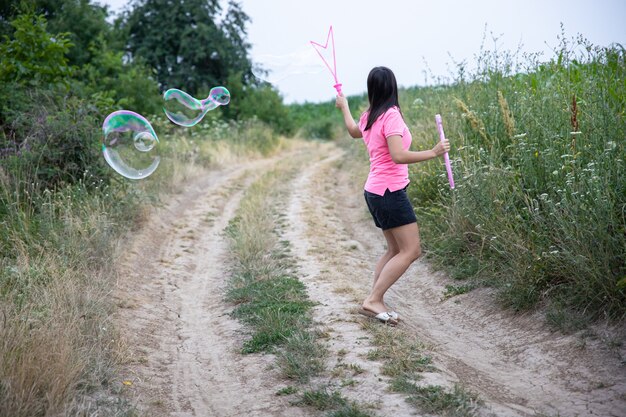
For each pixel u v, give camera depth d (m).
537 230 4.96
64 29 16.38
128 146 8.69
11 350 3.48
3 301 4.27
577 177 4.87
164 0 25.19
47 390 3.31
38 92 8.52
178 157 12.95
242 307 5.21
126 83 16.06
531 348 4.06
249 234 7.39
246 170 14.26
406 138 4.30
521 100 6.43
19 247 5.64
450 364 3.94
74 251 5.79
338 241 7.50
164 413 3.50
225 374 4.05
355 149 15.67
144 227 7.81
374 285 4.67
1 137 7.80
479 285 5.27
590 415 3.15
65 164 7.64
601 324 4.00
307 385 3.66
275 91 26.28
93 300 4.80
